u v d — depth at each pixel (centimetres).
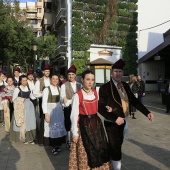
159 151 573
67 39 2170
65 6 2245
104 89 405
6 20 2006
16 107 634
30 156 554
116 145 400
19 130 642
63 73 2484
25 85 653
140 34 2459
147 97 1862
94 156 358
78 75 2059
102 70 1552
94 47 2158
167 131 768
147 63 2361
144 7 2483
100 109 387
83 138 365
